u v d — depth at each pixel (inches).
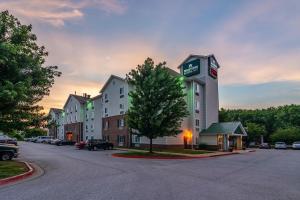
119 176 588.1
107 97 2133.4
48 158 1058.7
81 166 786.2
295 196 406.9
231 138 1941.4
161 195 397.7
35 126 718.5
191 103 1747.0
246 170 727.1
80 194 402.0
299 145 2368.4
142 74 1273.4
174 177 578.2
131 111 1250.6
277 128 3253.0
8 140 1728.6
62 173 637.3
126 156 1159.6
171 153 1312.7
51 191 424.2
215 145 1729.8
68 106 2923.2
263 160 1077.1
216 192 426.0
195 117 1753.2
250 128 2866.6
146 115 1216.2
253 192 431.8
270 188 469.1
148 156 1151.6
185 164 869.2
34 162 901.2
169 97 1222.9
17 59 632.4
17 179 549.0
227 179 562.6
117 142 1958.7
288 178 593.9
